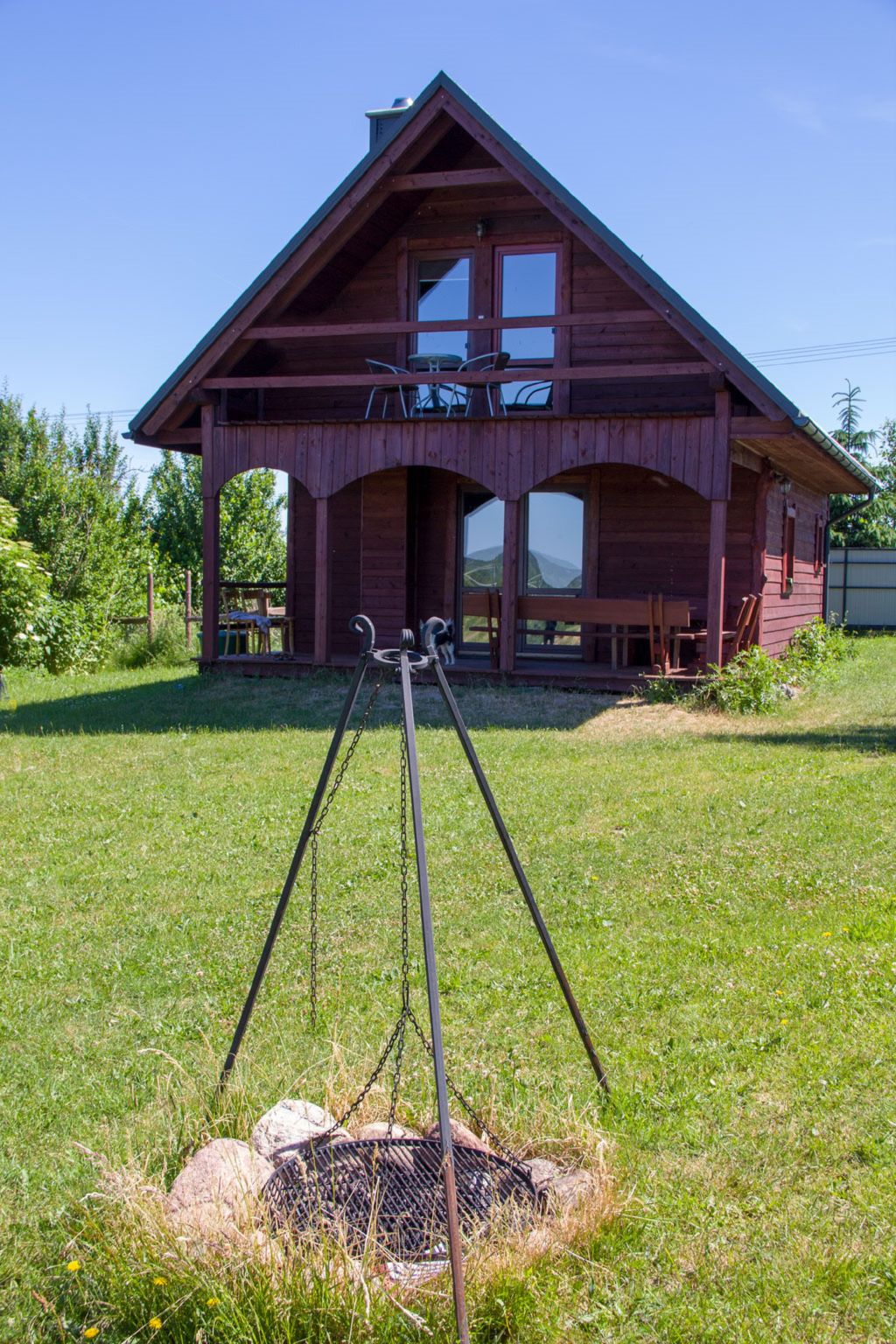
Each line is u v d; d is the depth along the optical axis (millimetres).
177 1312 2936
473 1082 4152
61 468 25906
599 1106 3959
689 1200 3432
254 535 36594
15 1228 3371
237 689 14938
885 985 4926
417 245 16578
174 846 7617
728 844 7391
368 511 17266
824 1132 3793
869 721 12594
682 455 13625
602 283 15797
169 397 15398
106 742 11594
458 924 5977
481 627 17359
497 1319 2938
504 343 16359
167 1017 4879
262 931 5941
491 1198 3449
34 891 6672
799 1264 3146
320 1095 4078
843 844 7324
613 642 14953
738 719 12648
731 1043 4449
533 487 15656
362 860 7145
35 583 19766
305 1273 2982
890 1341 2883
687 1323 2943
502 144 13625
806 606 20812
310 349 17203
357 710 13109
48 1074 4355
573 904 6258
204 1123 3795
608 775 9625
